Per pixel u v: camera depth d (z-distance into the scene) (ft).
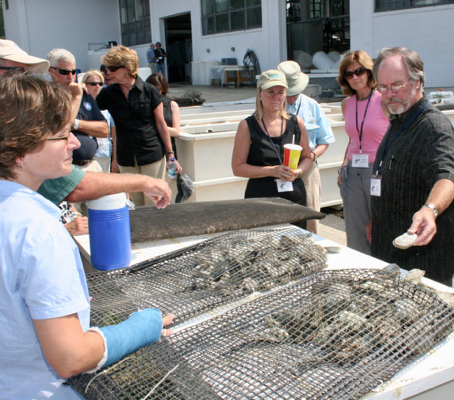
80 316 3.51
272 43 54.19
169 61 83.82
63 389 3.72
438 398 4.13
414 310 4.46
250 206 8.31
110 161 16.74
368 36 43.01
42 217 3.31
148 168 14.05
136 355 4.01
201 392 3.52
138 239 6.94
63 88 3.51
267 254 6.09
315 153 11.77
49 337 3.22
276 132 10.09
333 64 48.70
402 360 3.97
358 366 3.83
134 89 13.39
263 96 9.77
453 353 4.14
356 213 10.93
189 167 14.74
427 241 5.84
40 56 76.79
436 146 6.82
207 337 4.33
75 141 3.76
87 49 80.53
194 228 7.34
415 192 7.25
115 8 81.71
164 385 3.65
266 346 4.19
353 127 10.87
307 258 6.03
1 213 3.26
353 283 5.04
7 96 3.18
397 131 7.47
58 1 76.43
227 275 5.68
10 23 78.64
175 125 15.30
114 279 5.72
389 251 7.86
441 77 39.04
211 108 27.53
